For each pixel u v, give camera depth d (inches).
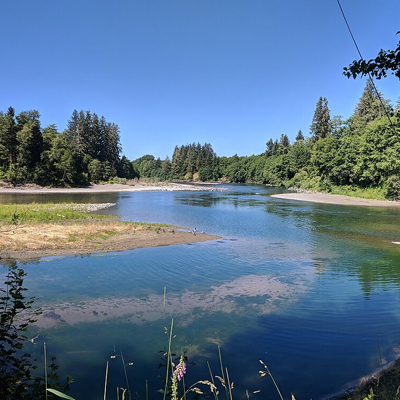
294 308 297.4
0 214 797.9
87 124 3430.1
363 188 1919.3
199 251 548.1
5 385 113.0
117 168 3841.0
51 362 195.5
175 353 213.8
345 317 276.5
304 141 3978.8
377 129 1727.4
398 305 304.8
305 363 201.3
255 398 163.3
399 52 137.3
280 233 746.8
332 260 491.2
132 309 291.6
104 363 198.5
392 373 180.2
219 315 280.4
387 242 642.2
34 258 479.2
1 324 131.3
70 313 279.3
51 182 2513.5
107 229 720.3
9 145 2380.7
